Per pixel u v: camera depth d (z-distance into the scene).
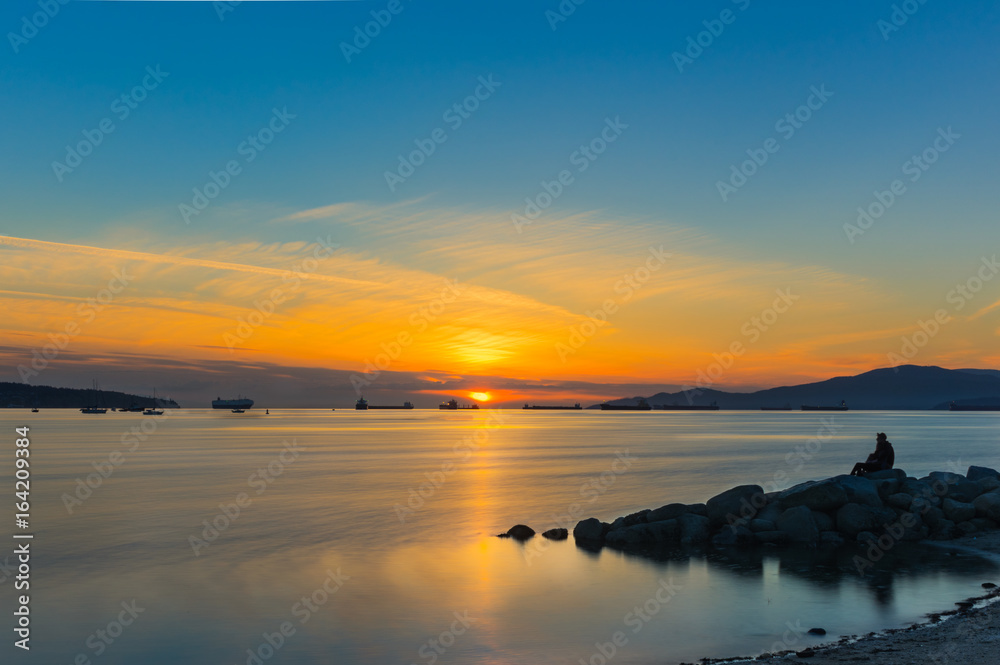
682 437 125.56
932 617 17.12
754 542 26.08
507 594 19.98
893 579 20.84
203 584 21.33
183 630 17.17
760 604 18.66
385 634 16.78
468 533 29.33
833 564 22.84
